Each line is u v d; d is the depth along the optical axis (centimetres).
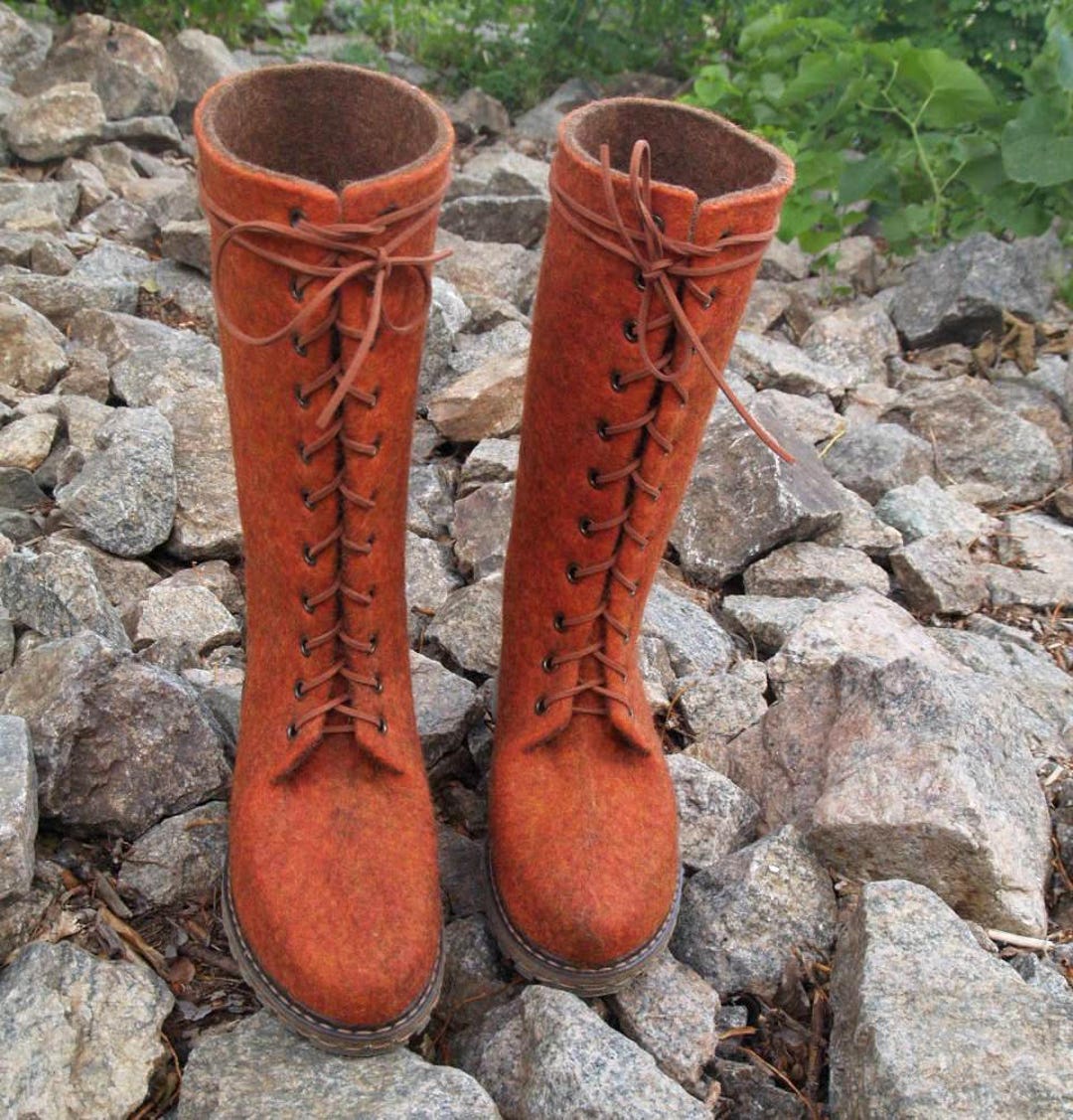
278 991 127
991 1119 121
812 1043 142
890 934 139
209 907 147
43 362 245
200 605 190
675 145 137
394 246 112
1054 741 188
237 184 111
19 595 183
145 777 152
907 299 318
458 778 170
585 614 140
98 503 199
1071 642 221
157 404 227
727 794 165
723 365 132
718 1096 134
